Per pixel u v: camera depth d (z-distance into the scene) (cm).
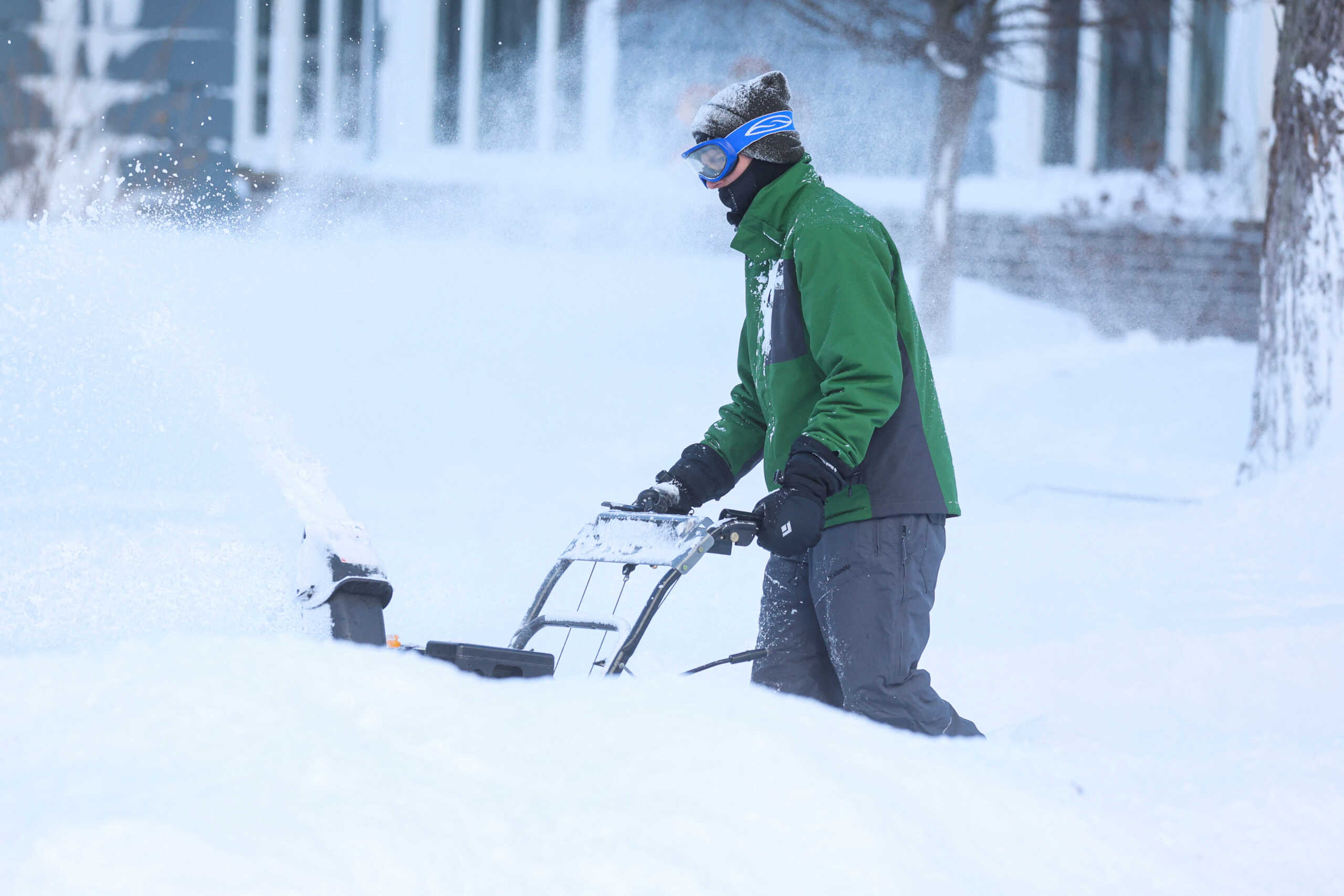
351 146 6419
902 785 686
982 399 4284
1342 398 2719
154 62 6259
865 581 1128
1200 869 802
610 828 546
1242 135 6109
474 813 540
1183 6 6106
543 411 3928
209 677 636
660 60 6331
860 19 5628
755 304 1228
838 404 1084
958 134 5306
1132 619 1814
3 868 448
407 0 6419
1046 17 6031
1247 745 1242
